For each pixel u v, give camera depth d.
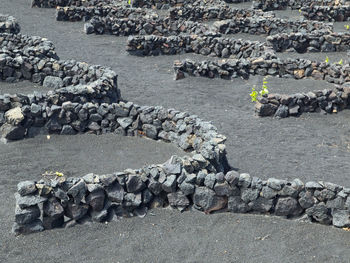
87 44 20.80
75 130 11.88
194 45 20.25
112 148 11.22
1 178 9.48
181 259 7.29
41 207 8.23
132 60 19.19
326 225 8.39
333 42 21.31
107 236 7.80
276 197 8.43
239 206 8.53
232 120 13.42
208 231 8.04
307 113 14.12
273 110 13.77
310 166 10.82
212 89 16.17
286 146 11.90
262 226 8.22
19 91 14.84
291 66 17.42
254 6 29.02
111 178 8.17
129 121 11.88
